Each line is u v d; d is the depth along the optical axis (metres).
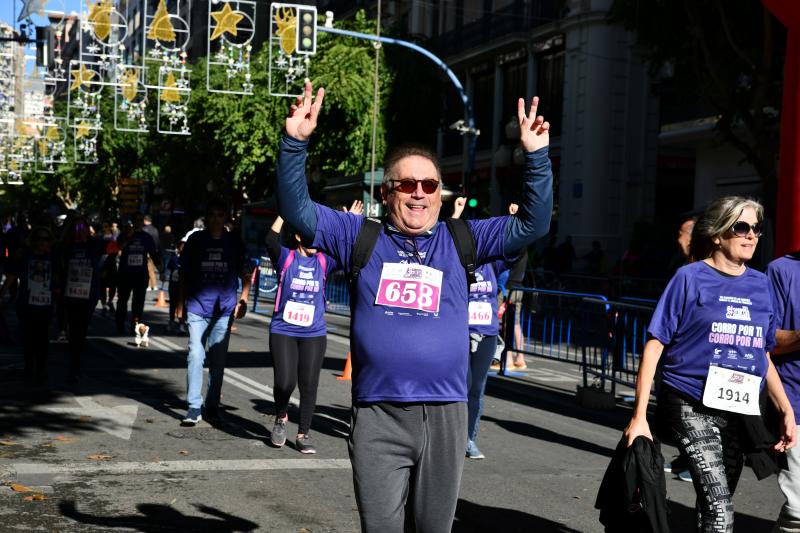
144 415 8.63
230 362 12.66
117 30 23.50
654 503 3.91
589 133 30.77
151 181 52.22
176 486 6.21
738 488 6.89
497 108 36.66
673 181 32.25
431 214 3.57
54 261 10.48
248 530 5.32
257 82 34.03
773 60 18.88
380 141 32.19
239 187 39.53
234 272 8.32
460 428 3.52
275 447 7.54
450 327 3.51
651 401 10.80
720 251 4.35
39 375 10.45
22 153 39.84
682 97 21.39
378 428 3.47
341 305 21.58
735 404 4.19
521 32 34.09
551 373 13.38
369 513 3.45
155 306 22.30
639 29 19.27
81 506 5.65
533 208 3.49
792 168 8.23
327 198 31.05
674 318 4.27
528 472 7.10
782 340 4.50
